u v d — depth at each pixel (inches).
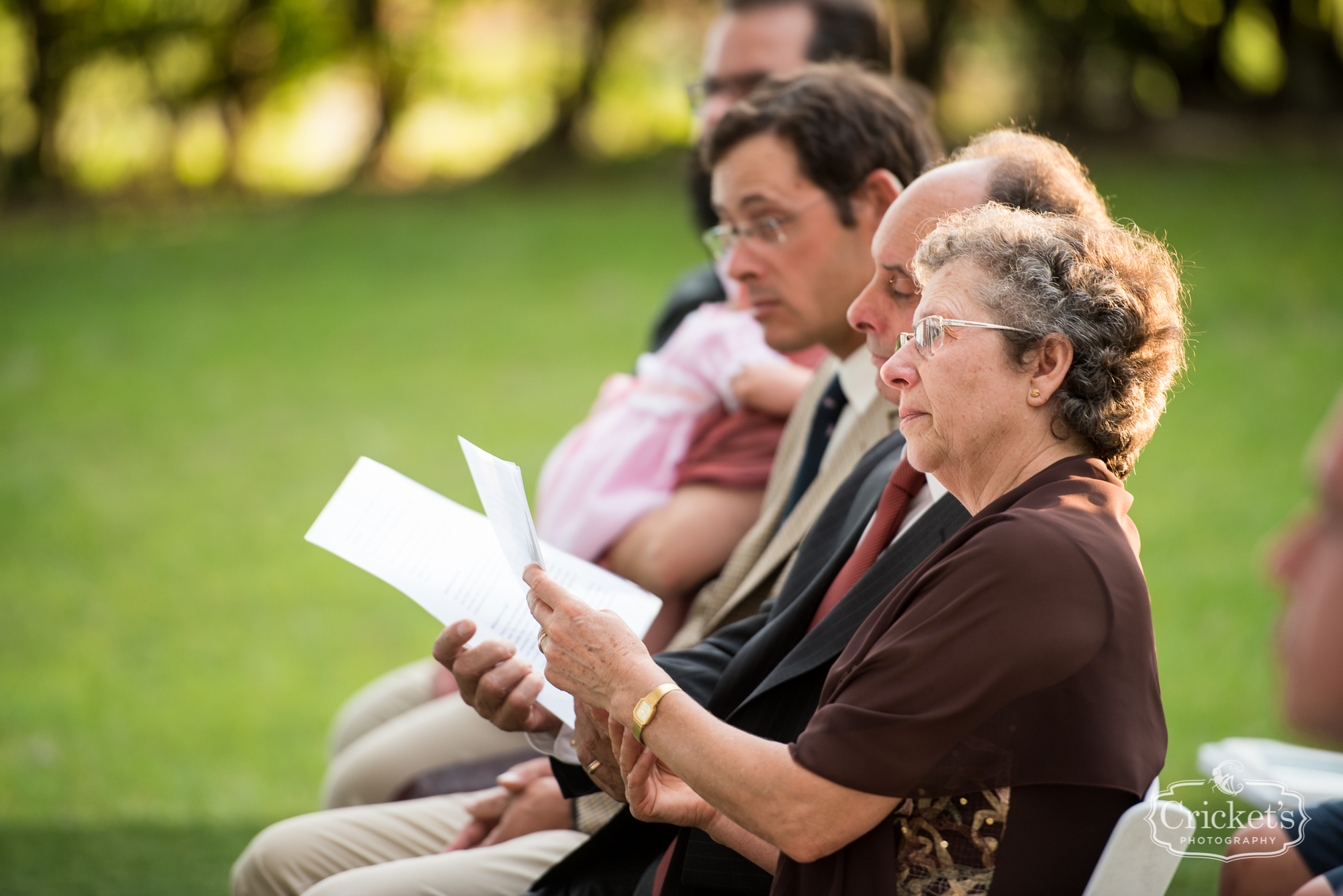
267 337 776.9
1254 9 1117.7
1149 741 95.9
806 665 122.7
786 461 168.1
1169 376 107.9
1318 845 127.9
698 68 1342.3
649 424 188.7
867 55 237.1
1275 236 790.5
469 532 148.0
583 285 860.0
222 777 288.8
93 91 1246.3
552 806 155.3
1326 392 546.6
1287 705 52.6
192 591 423.5
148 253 992.9
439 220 1072.8
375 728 216.8
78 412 644.7
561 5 1317.7
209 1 1256.2
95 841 249.9
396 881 142.6
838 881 101.3
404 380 687.1
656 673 110.5
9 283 913.5
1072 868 95.0
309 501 517.7
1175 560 387.2
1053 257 105.3
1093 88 1182.3
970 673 94.7
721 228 165.0
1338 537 52.2
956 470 110.1
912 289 130.3
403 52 1312.7
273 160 1354.6
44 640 380.8
